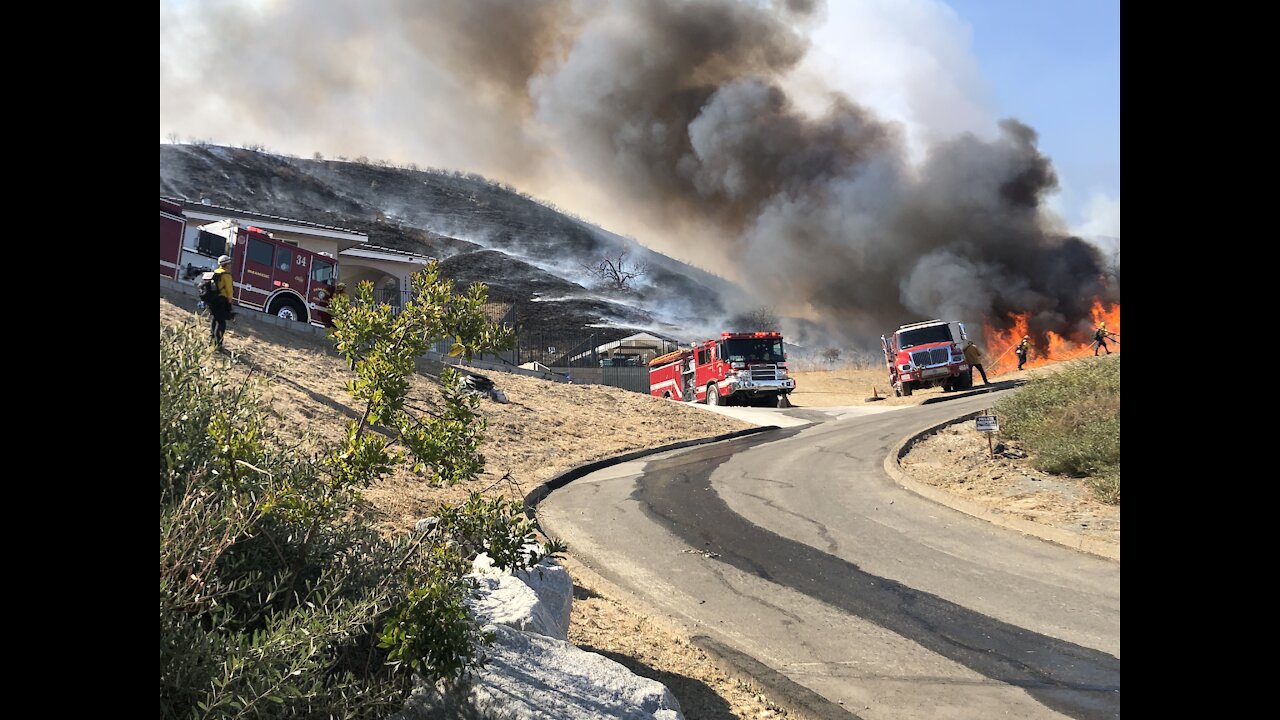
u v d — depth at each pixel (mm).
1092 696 5414
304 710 2953
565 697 3781
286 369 14703
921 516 10875
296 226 29312
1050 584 7887
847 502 11977
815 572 8539
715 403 31703
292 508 3303
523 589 5027
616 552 9461
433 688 3430
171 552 2824
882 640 6547
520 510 3680
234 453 3127
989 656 6164
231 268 19328
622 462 17469
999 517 10453
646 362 50031
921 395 32156
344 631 3051
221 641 2766
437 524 3729
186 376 3342
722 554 9320
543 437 17906
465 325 3625
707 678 5602
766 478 14391
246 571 3365
